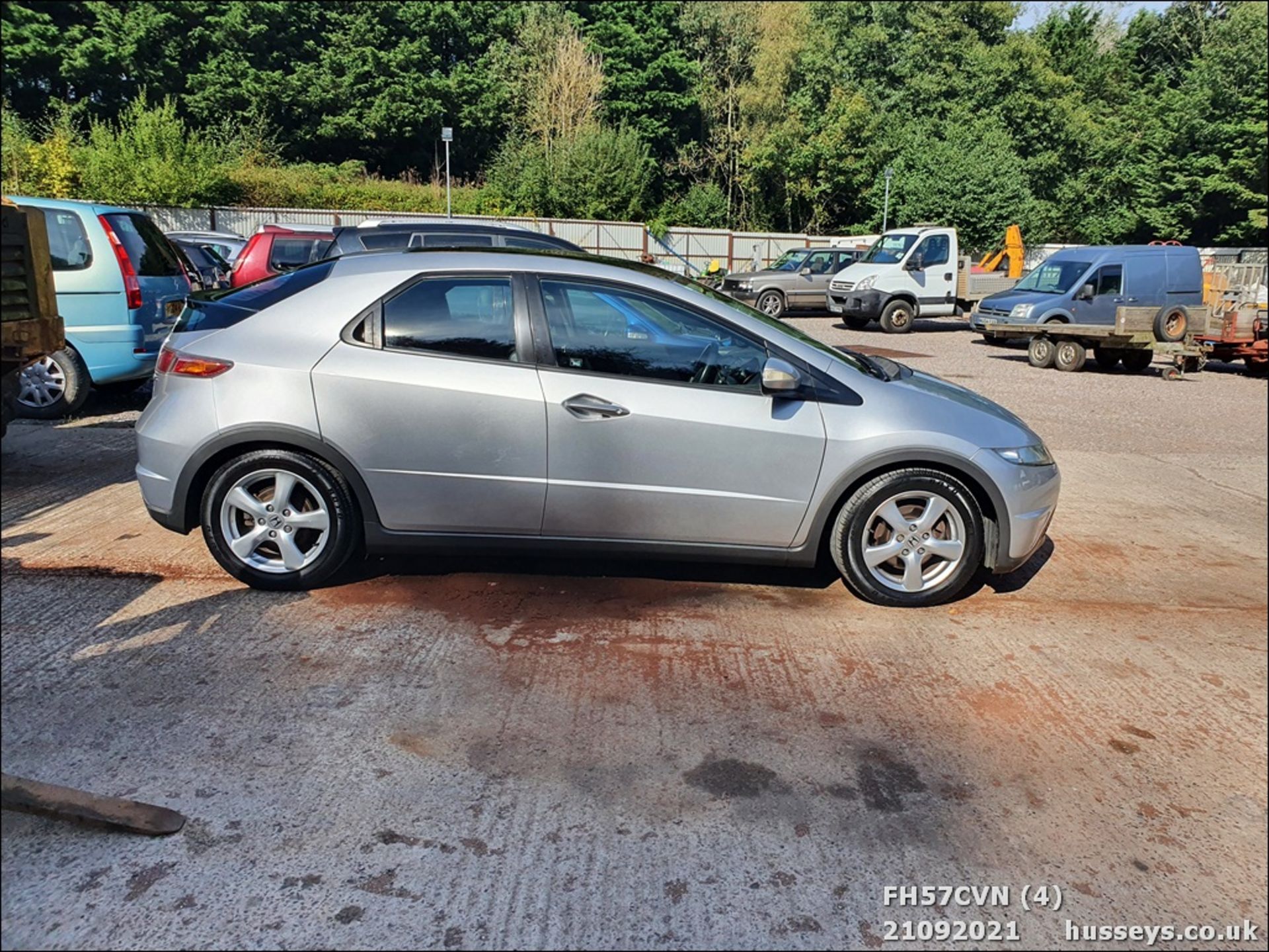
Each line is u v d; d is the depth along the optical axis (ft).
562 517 13.85
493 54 149.07
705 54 153.69
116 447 22.88
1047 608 15.02
